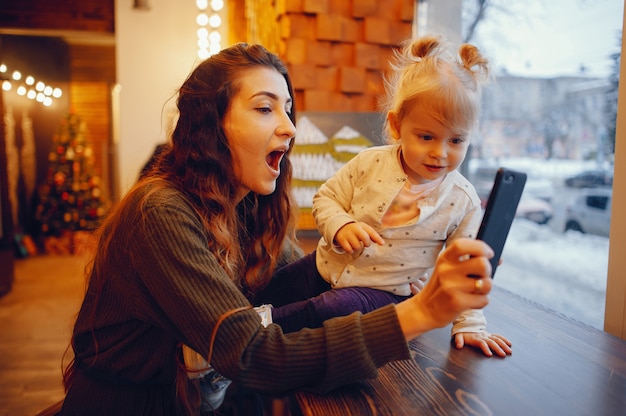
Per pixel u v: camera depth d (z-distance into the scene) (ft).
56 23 14.82
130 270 2.43
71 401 2.90
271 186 2.93
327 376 2.08
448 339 2.91
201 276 2.25
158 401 2.81
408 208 3.07
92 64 19.40
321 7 6.89
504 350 2.69
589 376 2.38
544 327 3.09
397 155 3.15
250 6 10.30
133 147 12.37
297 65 6.95
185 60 12.35
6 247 16.01
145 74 12.33
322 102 7.06
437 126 2.64
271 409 3.44
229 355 2.10
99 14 15.02
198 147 2.73
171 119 3.10
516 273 5.64
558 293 4.89
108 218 2.86
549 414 2.01
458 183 3.12
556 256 5.01
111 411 2.82
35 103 18.89
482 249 1.97
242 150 2.77
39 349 8.84
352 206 3.25
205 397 3.04
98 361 2.76
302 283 3.47
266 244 3.49
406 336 2.11
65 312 10.87
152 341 2.67
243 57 2.80
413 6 7.09
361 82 7.11
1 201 15.96
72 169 17.87
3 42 17.65
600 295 4.39
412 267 3.14
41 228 17.89
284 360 2.10
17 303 11.48
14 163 17.17
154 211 2.43
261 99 2.75
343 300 2.92
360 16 6.97
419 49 3.00
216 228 2.72
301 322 2.90
